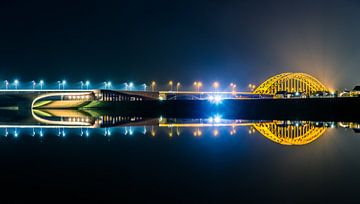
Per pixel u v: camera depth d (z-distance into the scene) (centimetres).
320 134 4650
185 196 1988
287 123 6731
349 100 9012
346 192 2041
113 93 16750
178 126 6225
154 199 1938
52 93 16125
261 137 4425
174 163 2822
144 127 6069
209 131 5225
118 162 2866
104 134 4947
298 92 17825
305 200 1919
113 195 2002
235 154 3212
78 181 2288
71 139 4419
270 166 2695
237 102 11206
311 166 2689
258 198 1953
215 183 2236
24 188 2138
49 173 2497
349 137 4303
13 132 5425
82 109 15075
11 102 15812
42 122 7688
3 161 2944
